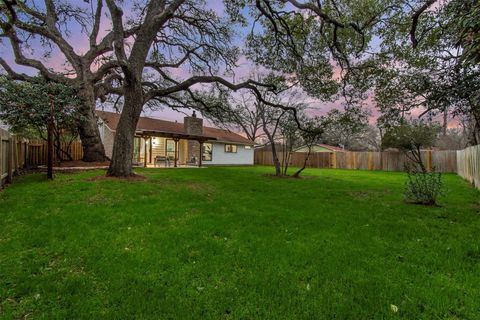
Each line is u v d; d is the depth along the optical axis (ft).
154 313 7.02
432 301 7.45
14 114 30.83
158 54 44.19
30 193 20.07
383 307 7.21
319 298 7.61
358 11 26.45
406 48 24.34
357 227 14.29
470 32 11.36
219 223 14.44
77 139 50.06
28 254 10.48
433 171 22.26
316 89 35.73
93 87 42.09
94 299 7.61
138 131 49.24
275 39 33.35
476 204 20.99
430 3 18.54
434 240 12.53
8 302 7.48
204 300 7.57
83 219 14.48
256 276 8.85
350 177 43.88
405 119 25.17
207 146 74.13
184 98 45.39
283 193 24.50
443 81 17.62
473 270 9.43
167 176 32.53
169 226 13.91
